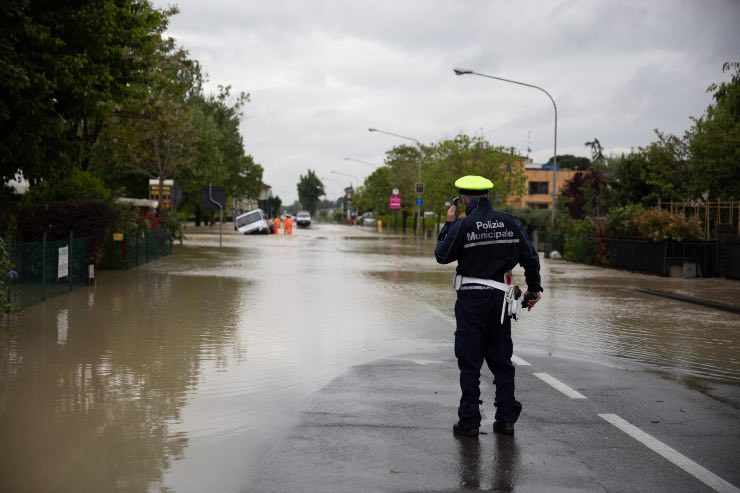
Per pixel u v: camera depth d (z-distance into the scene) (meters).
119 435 5.37
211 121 56.50
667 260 22.06
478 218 5.55
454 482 4.44
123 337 9.64
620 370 8.04
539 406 6.39
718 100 30.59
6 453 4.94
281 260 27.09
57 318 11.29
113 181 51.62
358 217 116.38
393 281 19.16
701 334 10.80
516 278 20.64
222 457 4.89
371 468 4.69
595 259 27.20
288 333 10.23
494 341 5.55
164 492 4.25
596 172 49.56
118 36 15.94
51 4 13.43
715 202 27.48
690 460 4.90
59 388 6.79
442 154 56.78
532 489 4.34
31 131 12.82
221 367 7.84
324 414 6.00
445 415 6.01
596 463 4.82
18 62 12.15
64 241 14.91
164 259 26.70
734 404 6.52
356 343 9.49
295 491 4.28
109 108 16.52
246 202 107.00
